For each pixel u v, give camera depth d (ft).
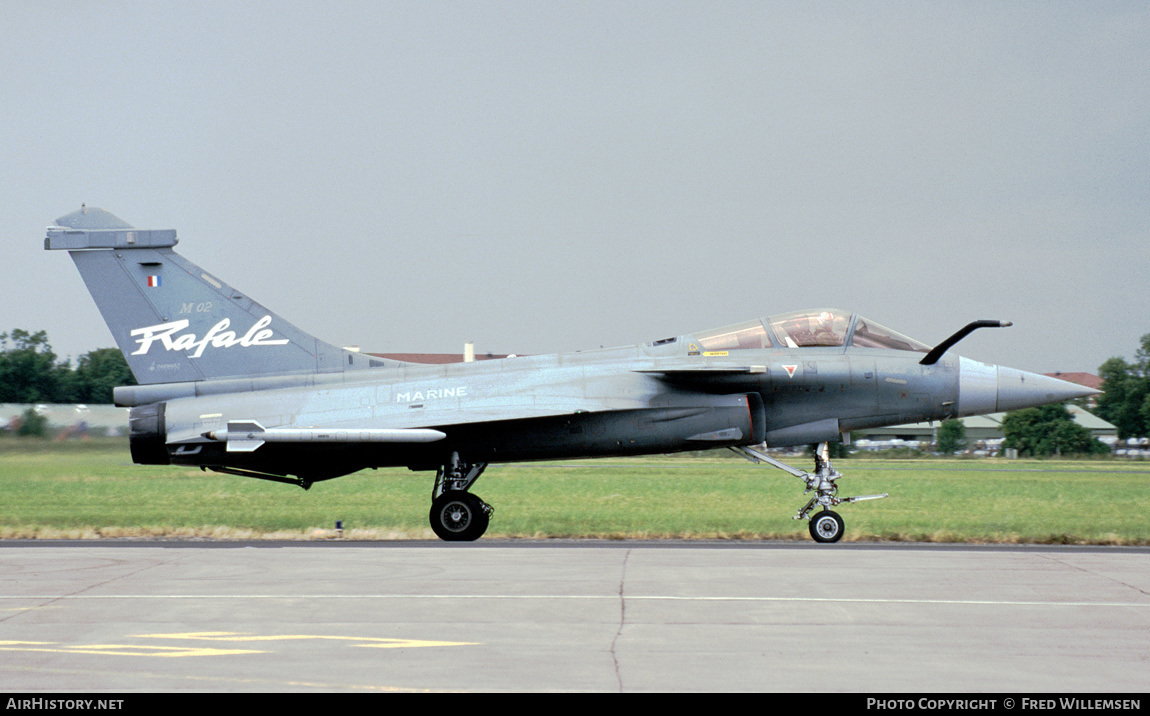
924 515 248.52
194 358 205.67
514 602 113.09
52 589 122.62
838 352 201.16
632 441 197.06
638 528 208.74
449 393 198.29
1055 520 232.73
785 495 327.26
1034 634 97.40
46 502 287.07
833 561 149.18
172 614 106.32
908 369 199.82
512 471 526.16
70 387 631.15
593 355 205.36
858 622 102.58
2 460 334.44
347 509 266.98
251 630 98.43
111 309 205.16
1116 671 83.71
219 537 199.11
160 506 274.77
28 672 82.69
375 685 78.59
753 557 154.51
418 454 201.36
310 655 88.22
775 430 199.82
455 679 80.38
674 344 204.74
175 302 206.28
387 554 158.81
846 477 478.18
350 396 198.90
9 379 612.70
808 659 87.20
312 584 126.11
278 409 197.26
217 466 204.13
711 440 194.80
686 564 145.18
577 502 293.84
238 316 207.41
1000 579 131.03
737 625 100.83
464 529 192.44
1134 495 349.00
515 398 195.00
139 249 206.18
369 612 107.34
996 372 204.03
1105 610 109.40
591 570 138.62
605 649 90.48
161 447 198.18
